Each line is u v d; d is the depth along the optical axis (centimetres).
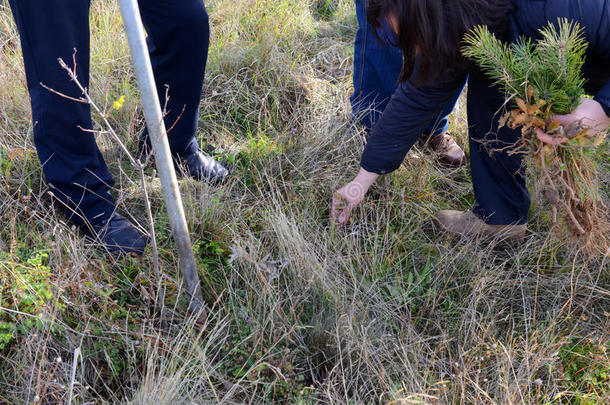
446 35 160
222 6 385
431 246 252
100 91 298
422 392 186
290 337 207
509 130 215
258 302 209
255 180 272
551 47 154
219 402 176
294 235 225
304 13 396
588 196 184
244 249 224
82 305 193
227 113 315
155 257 197
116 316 204
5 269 192
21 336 188
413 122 207
